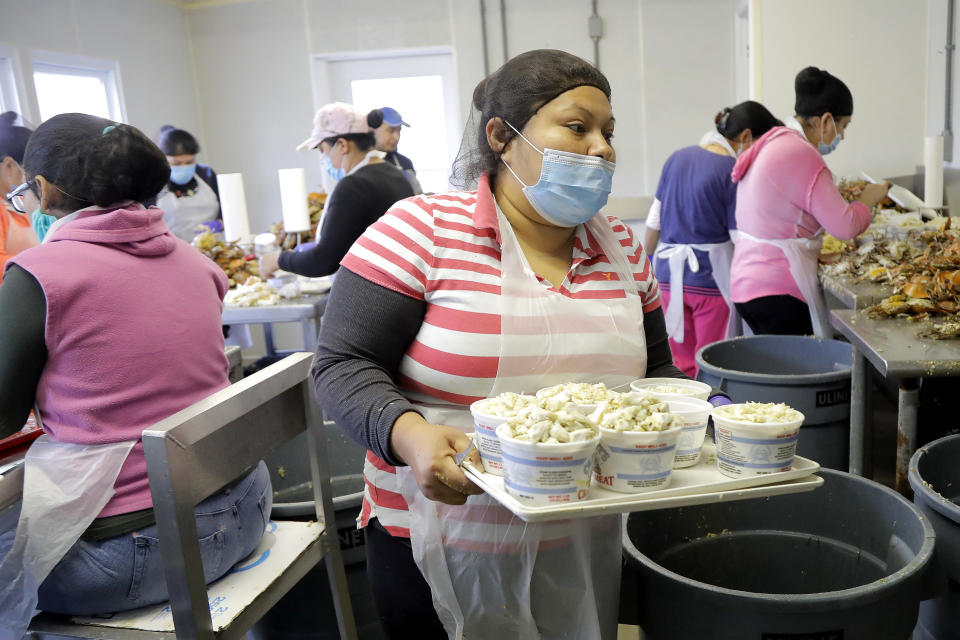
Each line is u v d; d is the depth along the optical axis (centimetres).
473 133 118
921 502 127
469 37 519
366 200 276
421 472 92
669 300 303
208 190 443
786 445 94
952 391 193
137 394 124
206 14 541
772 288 254
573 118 105
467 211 109
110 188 127
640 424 90
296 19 532
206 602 109
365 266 105
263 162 558
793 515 139
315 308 285
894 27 397
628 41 507
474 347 104
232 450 116
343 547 155
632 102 515
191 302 136
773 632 101
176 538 104
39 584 118
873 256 252
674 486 93
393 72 542
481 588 111
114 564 120
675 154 299
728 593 102
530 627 112
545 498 86
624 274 116
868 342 168
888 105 406
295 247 332
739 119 281
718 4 496
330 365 105
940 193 345
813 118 271
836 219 239
